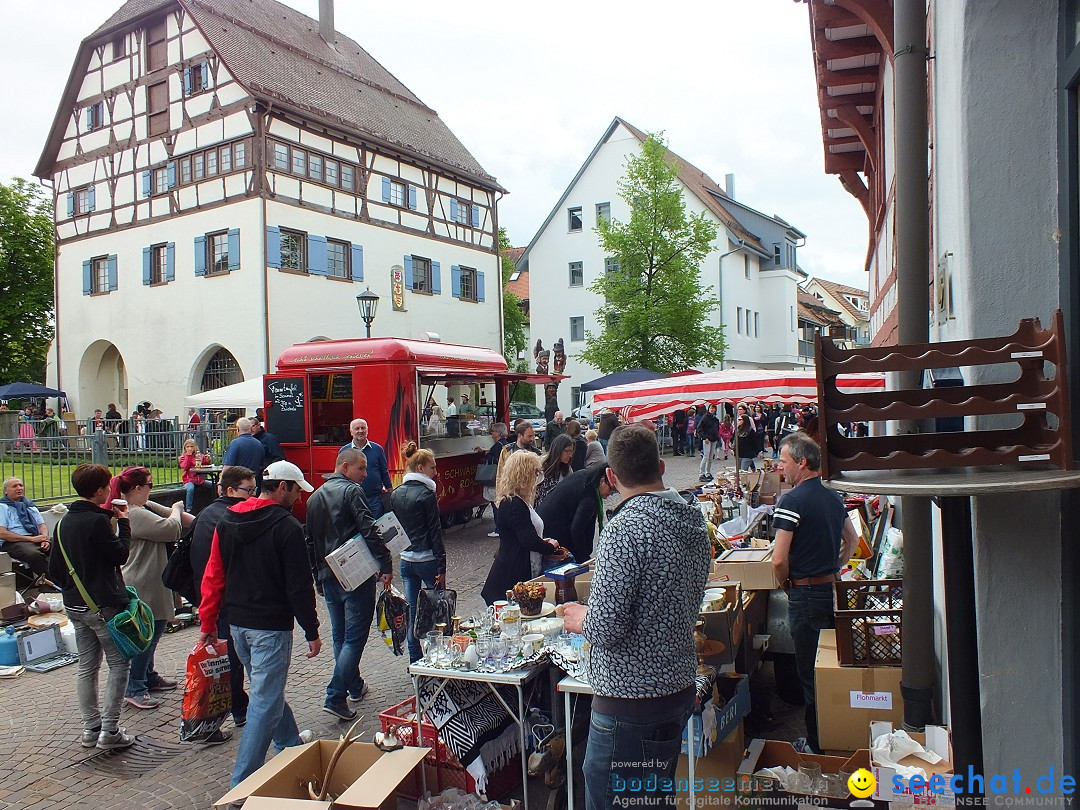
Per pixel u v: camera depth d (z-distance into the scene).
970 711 2.71
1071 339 2.63
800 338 45.94
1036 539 2.70
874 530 7.69
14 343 31.52
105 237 25.52
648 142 28.64
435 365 11.95
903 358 2.43
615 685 2.65
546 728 3.91
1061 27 2.70
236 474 5.28
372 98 28.09
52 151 26.70
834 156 10.16
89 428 19.97
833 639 4.35
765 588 4.88
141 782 4.52
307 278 22.92
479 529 12.93
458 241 29.12
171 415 23.80
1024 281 2.77
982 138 2.80
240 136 22.05
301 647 6.94
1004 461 2.36
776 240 43.38
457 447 12.59
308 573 4.25
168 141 23.69
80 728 5.33
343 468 5.50
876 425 8.57
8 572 7.77
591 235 37.12
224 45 22.94
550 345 38.12
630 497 2.80
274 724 4.19
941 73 3.42
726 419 23.86
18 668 6.58
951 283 3.22
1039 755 2.72
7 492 8.71
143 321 24.47
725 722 3.73
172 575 5.29
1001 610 2.74
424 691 4.03
